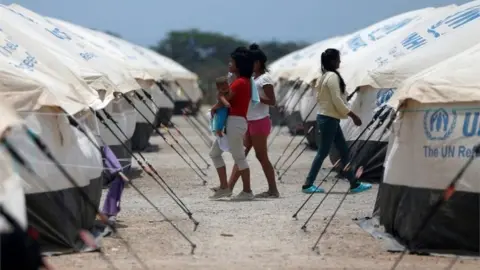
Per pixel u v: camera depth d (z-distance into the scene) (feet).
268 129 117.50
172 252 81.87
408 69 122.72
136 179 140.05
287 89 263.08
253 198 117.08
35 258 57.47
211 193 123.54
